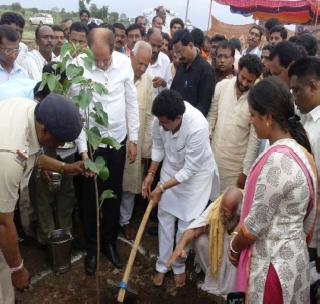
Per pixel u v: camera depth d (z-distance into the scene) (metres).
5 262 2.33
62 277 3.20
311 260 2.73
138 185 3.79
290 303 1.83
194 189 3.01
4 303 2.39
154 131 2.99
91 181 3.14
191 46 3.77
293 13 11.95
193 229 2.91
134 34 5.74
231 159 3.49
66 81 2.39
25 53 4.60
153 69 4.89
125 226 3.88
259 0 11.71
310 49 4.00
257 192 1.77
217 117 3.69
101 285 3.12
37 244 3.64
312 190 1.78
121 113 3.16
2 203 1.85
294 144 1.77
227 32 11.95
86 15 7.83
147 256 3.54
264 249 1.83
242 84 3.26
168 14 8.88
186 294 3.08
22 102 2.01
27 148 1.89
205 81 3.72
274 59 2.78
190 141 2.75
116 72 3.08
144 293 3.08
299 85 2.19
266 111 1.76
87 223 3.25
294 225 1.79
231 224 2.76
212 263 2.89
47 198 3.33
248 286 1.92
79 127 1.86
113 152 3.17
